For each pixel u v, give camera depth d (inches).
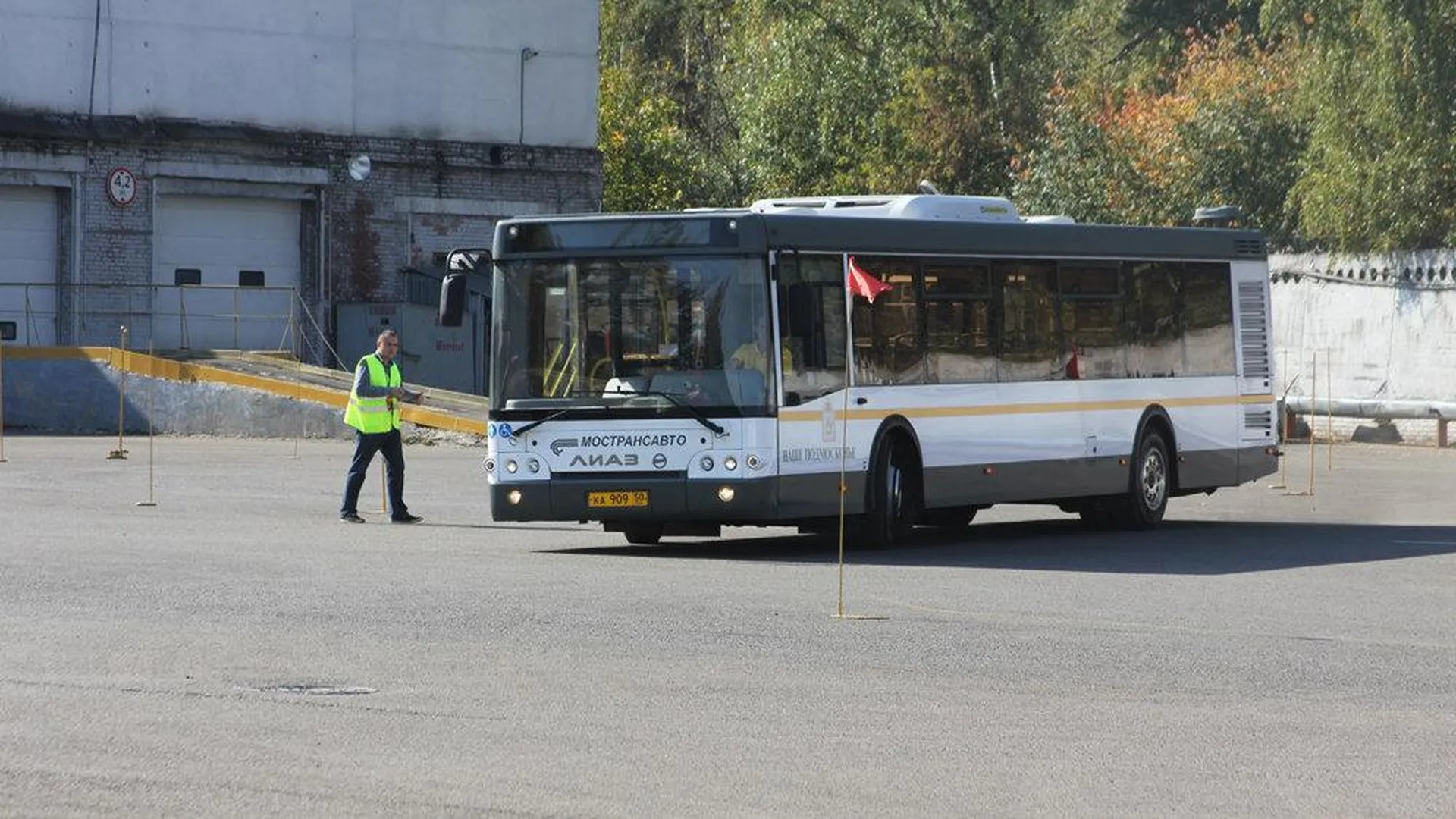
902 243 1971.0
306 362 4537.4
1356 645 1311.5
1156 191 4662.9
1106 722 1017.5
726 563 1772.9
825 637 1295.5
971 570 1747.0
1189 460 2337.6
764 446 1797.5
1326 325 4178.2
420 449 3531.0
